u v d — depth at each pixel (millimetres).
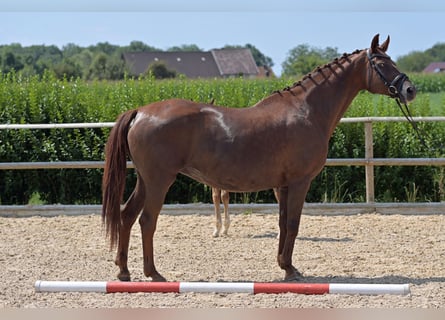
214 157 6395
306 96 6754
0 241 8672
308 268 7254
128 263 7488
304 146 6531
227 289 5836
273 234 9133
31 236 9000
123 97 12969
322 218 10195
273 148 6457
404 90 6680
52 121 12008
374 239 8766
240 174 6445
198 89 14141
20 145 11719
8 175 11734
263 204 10594
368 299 5773
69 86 12844
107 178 6402
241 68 72688
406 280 6645
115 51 110500
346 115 12055
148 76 14758
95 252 8039
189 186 11711
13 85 12719
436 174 11570
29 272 6996
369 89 6891
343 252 8031
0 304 5656
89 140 11867
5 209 10508
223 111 6559
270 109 6656
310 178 6648
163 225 9719
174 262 7539
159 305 5637
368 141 10391
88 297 5887
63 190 11781
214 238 8891
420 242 8547
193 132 6398
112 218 6328
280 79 15133
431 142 11789
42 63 62500
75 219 10188
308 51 77000
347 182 11664
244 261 7609
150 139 6316
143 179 6438
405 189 11617
